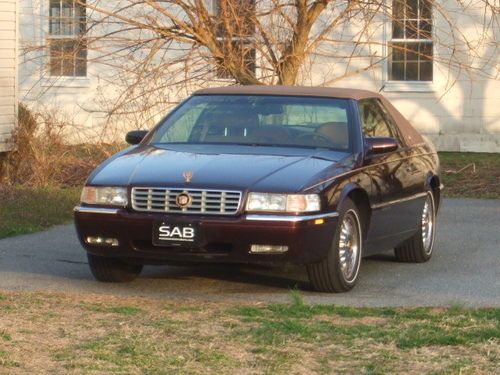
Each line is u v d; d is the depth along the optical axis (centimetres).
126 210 948
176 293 981
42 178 1794
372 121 1091
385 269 1126
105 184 958
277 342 761
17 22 1839
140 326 809
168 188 938
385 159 1061
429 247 1185
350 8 1770
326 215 936
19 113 1852
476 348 748
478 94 2295
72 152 1930
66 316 843
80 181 1823
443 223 1472
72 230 1382
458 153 2288
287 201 920
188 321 830
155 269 1109
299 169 955
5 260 1154
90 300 919
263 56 1747
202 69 1727
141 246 953
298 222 916
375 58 2283
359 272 1093
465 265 1155
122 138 2070
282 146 1025
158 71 1719
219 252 934
